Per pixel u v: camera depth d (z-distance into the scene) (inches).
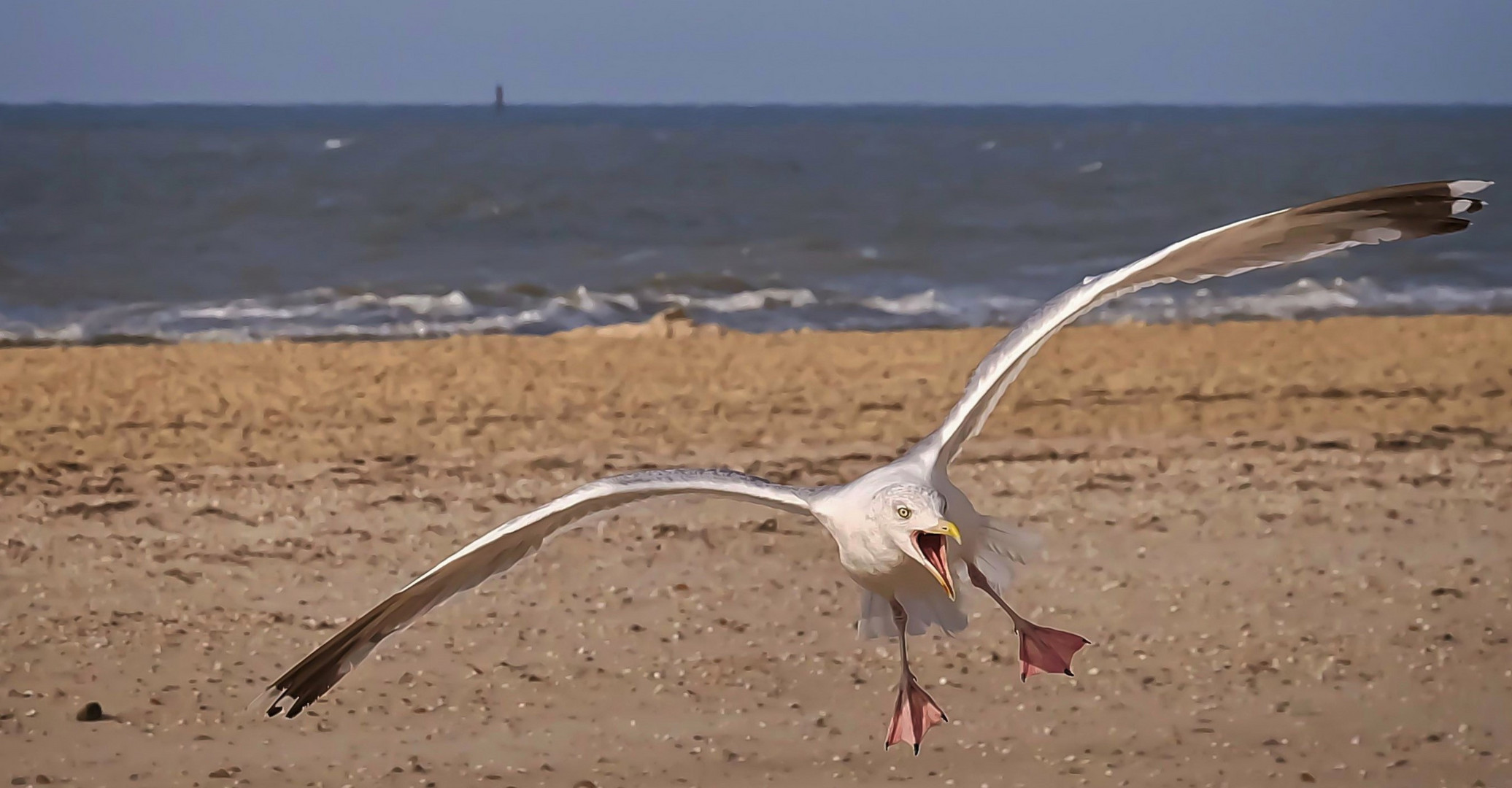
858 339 941.2
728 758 331.9
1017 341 230.7
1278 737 339.9
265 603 442.0
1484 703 358.0
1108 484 566.3
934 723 255.3
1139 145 4864.7
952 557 234.2
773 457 613.9
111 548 494.9
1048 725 350.0
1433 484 563.2
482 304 1327.5
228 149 4195.4
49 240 1883.6
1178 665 386.9
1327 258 1533.0
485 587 457.4
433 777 323.0
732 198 2630.4
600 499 236.2
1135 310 1203.9
